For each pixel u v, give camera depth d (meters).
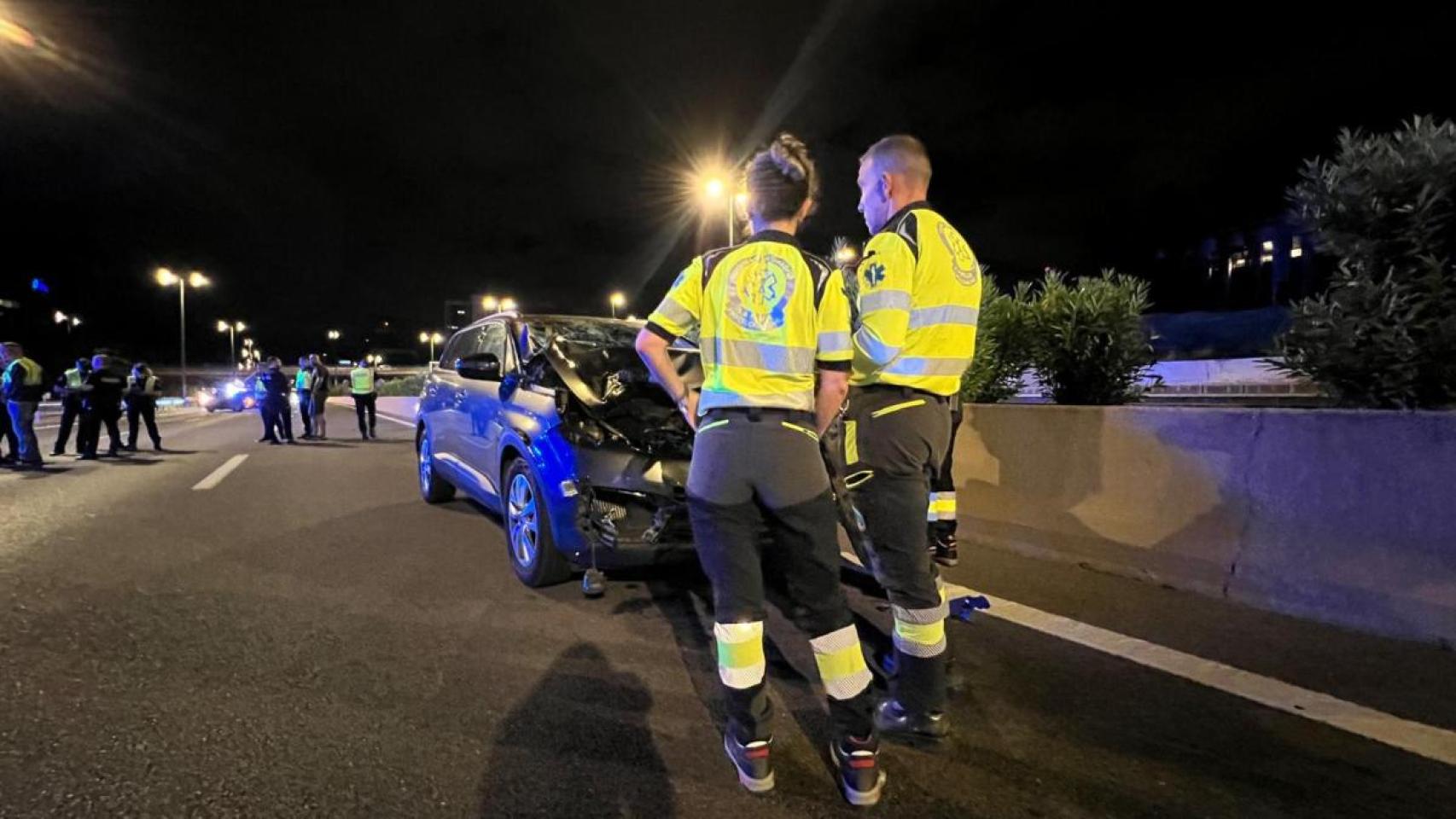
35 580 4.81
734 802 2.54
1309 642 3.78
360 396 16.38
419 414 7.71
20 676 3.36
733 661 2.55
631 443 4.55
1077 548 5.13
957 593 4.58
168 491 8.44
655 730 2.99
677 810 2.48
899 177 3.00
